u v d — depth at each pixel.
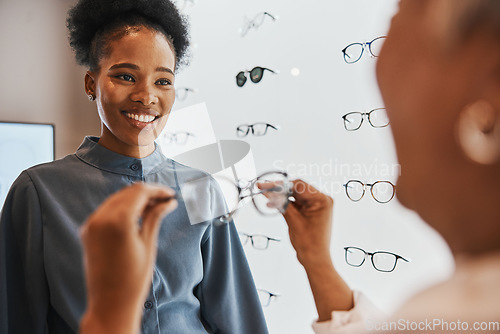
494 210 0.21
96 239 0.34
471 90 0.21
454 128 0.22
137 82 0.76
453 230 0.23
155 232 0.38
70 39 0.87
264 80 1.35
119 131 0.78
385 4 1.01
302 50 1.23
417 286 0.26
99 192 0.79
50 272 0.72
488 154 0.21
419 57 0.23
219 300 0.85
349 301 0.40
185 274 0.78
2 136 2.10
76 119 2.36
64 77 2.33
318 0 1.20
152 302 0.74
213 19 1.58
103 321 0.34
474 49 0.21
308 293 1.29
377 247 0.95
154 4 0.83
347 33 1.12
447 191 0.23
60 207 0.76
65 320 0.71
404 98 0.24
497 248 0.22
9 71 2.19
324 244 0.45
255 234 1.38
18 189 0.75
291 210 0.48
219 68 1.55
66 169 0.80
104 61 0.77
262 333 0.87
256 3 1.42
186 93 1.66
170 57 0.79
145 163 0.82
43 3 2.27
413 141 0.24
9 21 2.18
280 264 1.33
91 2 0.81
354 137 1.06
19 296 0.73
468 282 0.22
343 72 1.12
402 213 0.91
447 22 0.22
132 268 0.34
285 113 1.28
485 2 0.21
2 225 0.72
